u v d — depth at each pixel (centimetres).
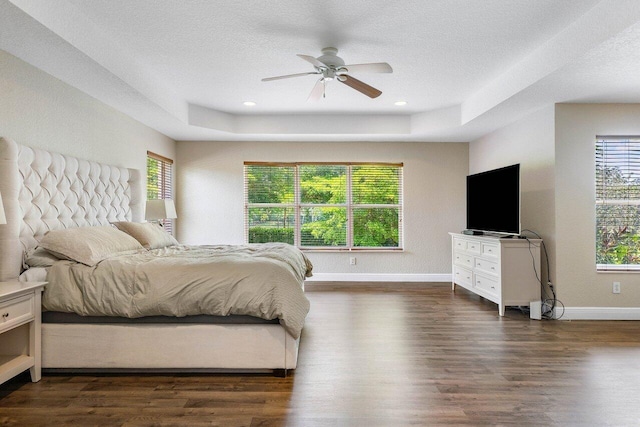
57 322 247
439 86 409
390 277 589
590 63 277
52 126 303
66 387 230
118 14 257
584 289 384
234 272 245
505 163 481
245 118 530
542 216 405
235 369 252
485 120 453
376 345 304
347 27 275
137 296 239
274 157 586
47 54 260
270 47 310
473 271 463
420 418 195
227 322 249
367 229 597
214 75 374
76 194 320
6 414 199
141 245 343
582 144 383
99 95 352
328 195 595
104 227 311
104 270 246
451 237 570
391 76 376
